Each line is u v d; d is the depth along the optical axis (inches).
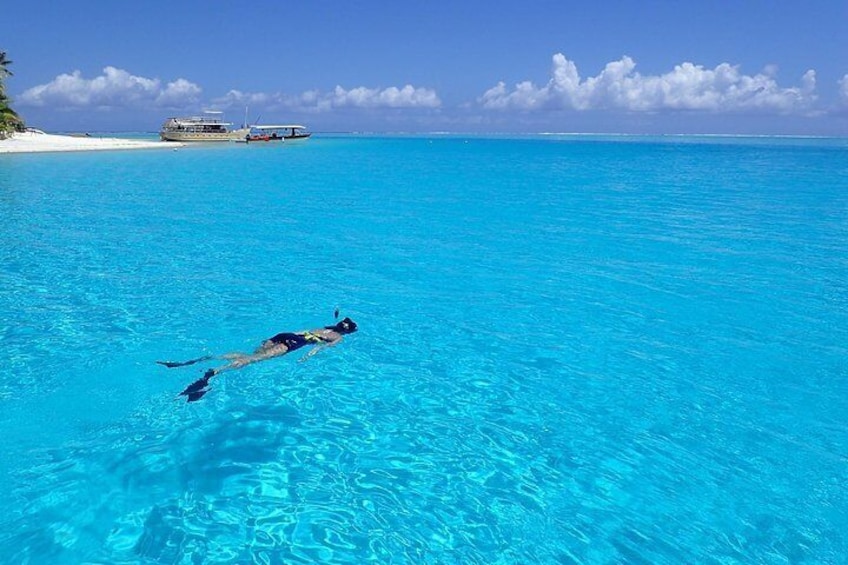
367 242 626.2
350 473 214.8
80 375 287.3
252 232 673.0
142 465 215.2
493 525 188.7
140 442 231.0
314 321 375.2
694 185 1285.7
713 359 320.5
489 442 238.4
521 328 367.9
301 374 297.0
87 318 367.9
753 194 1099.9
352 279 476.4
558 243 628.7
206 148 2780.5
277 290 440.5
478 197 1043.9
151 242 605.0
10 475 206.8
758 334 357.4
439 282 470.9
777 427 250.7
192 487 203.5
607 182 1360.7
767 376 300.0
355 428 247.4
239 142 3405.5
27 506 190.4
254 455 224.5
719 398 276.7
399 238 650.8
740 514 194.9
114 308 388.2
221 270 496.1
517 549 178.1
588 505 199.3
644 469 220.2
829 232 690.2
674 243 627.2
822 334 356.5
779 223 757.3
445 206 917.8
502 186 1253.1
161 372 294.0
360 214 822.5
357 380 292.5
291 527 184.5
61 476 207.0
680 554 176.6
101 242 597.3
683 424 253.3
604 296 434.6
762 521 191.3
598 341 347.6
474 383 291.6
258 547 175.3
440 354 326.6
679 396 278.5
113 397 266.8
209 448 228.2
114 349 320.2
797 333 358.6
